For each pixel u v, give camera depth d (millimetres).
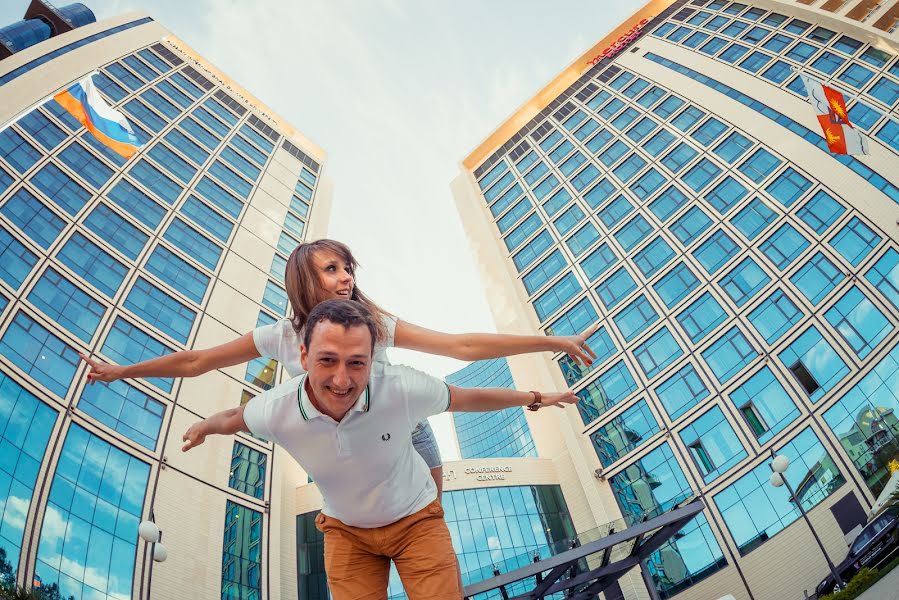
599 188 47844
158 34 51531
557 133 56125
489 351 2795
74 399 24109
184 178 39938
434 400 2520
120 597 20844
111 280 29641
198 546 24719
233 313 34875
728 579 29312
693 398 34406
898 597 12133
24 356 23375
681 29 56250
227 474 28297
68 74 37781
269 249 41594
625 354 38281
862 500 27250
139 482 24297
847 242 33531
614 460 35812
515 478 36844
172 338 30359
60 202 30109
